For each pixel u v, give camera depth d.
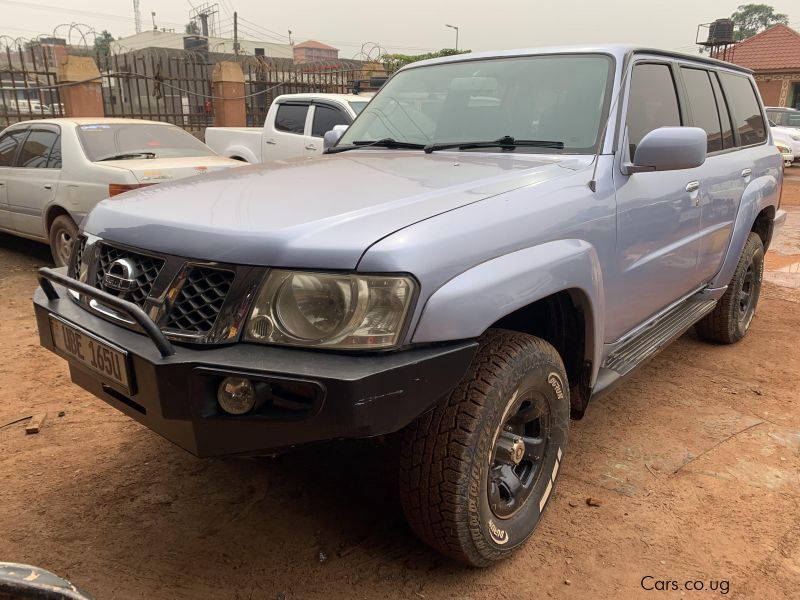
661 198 3.09
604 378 2.93
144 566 2.37
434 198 2.19
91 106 12.78
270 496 2.82
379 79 12.42
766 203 4.62
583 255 2.43
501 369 2.16
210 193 2.41
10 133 7.00
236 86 14.52
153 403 1.95
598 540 2.57
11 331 4.88
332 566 2.39
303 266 1.85
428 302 1.87
